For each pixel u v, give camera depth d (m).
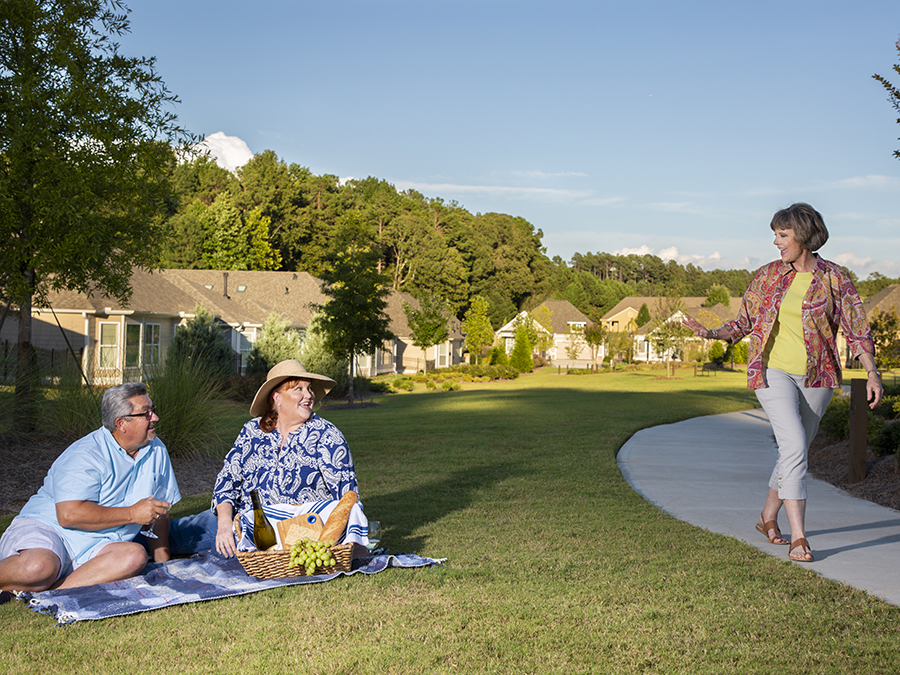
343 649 3.20
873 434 9.27
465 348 62.94
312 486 4.55
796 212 4.96
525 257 99.94
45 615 3.75
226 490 4.52
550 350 79.31
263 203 70.50
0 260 9.55
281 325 30.77
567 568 4.52
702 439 12.81
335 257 27.59
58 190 9.27
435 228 94.00
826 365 4.98
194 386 9.96
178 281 36.44
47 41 9.87
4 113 9.29
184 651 3.21
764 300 5.10
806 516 6.42
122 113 9.88
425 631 3.41
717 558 4.77
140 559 4.21
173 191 11.20
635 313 89.56
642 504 6.82
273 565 4.18
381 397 31.00
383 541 5.28
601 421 16.11
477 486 7.84
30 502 4.33
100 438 4.30
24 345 10.30
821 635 3.35
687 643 3.26
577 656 3.11
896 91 7.43
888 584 4.21
